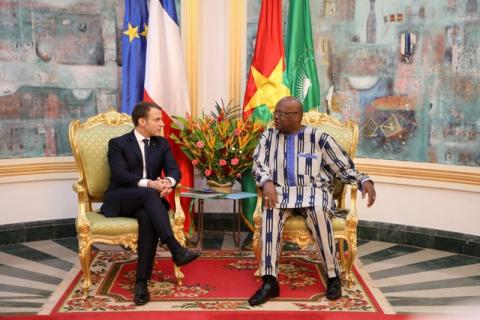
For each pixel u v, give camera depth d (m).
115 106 4.91
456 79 4.33
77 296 3.32
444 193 4.44
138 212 3.34
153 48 4.35
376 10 4.60
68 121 4.76
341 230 3.50
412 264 4.07
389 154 4.69
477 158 4.28
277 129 3.59
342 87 4.79
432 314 3.06
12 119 4.52
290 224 3.46
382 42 4.61
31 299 3.26
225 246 4.48
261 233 3.43
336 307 3.17
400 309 3.15
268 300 3.28
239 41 4.80
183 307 3.15
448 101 4.38
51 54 4.62
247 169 4.32
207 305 3.18
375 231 4.75
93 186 3.73
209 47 4.88
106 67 4.84
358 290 3.48
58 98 4.70
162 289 3.46
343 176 3.49
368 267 3.98
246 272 3.81
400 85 4.57
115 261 4.07
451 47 4.33
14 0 4.43
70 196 4.80
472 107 4.27
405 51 4.52
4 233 4.51
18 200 4.57
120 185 3.56
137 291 3.22
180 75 4.48
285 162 3.53
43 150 4.68
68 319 2.95
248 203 4.46
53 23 4.61
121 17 4.82
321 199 3.45
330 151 3.52
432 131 4.48
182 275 3.54
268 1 4.43
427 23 4.41
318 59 4.83
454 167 4.36
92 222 3.36
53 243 4.60
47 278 3.68
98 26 4.77
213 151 4.12
